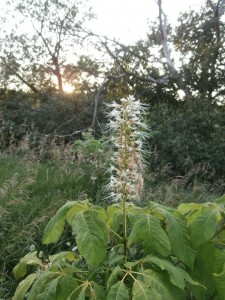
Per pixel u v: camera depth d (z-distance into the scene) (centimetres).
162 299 173
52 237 209
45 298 184
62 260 208
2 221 439
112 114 207
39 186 596
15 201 466
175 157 1107
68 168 697
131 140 207
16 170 665
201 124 1184
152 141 1149
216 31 1602
